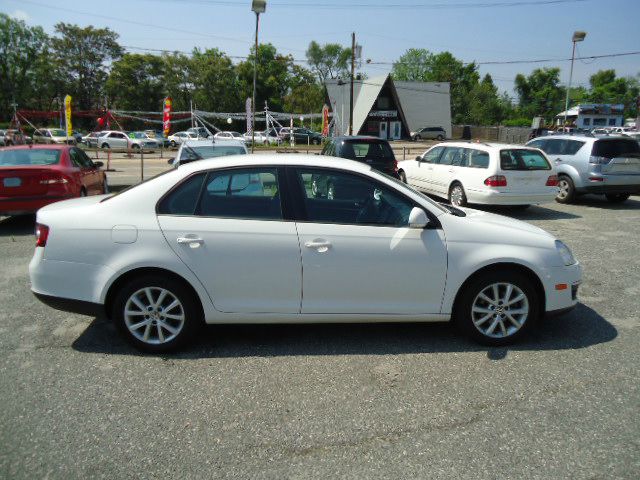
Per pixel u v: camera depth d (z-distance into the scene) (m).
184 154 10.39
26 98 70.75
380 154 11.41
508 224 4.22
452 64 80.62
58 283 3.83
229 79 67.00
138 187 3.96
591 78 89.88
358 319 3.95
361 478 2.56
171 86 66.31
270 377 3.58
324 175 3.97
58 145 9.49
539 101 78.19
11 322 4.57
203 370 3.68
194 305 3.88
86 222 3.82
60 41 68.44
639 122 30.80
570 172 11.63
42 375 3.60
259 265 3.80
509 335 4.04
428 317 4.00
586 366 3.74
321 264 3.82
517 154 9.97
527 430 2.95
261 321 3.92
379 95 54.75
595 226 9.23
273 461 2.69
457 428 2.98
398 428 2.98
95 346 4.08
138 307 3.86
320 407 3.21
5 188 8.05
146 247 3.75
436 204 4.19
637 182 11.21
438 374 3.62
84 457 2.72
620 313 4.84
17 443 2.83
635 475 2.57
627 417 3.08
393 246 3.86
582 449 2.78
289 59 78.69
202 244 3.75
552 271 3.98
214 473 2.60
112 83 65.31
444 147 11.59
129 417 3.09
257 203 3.89
